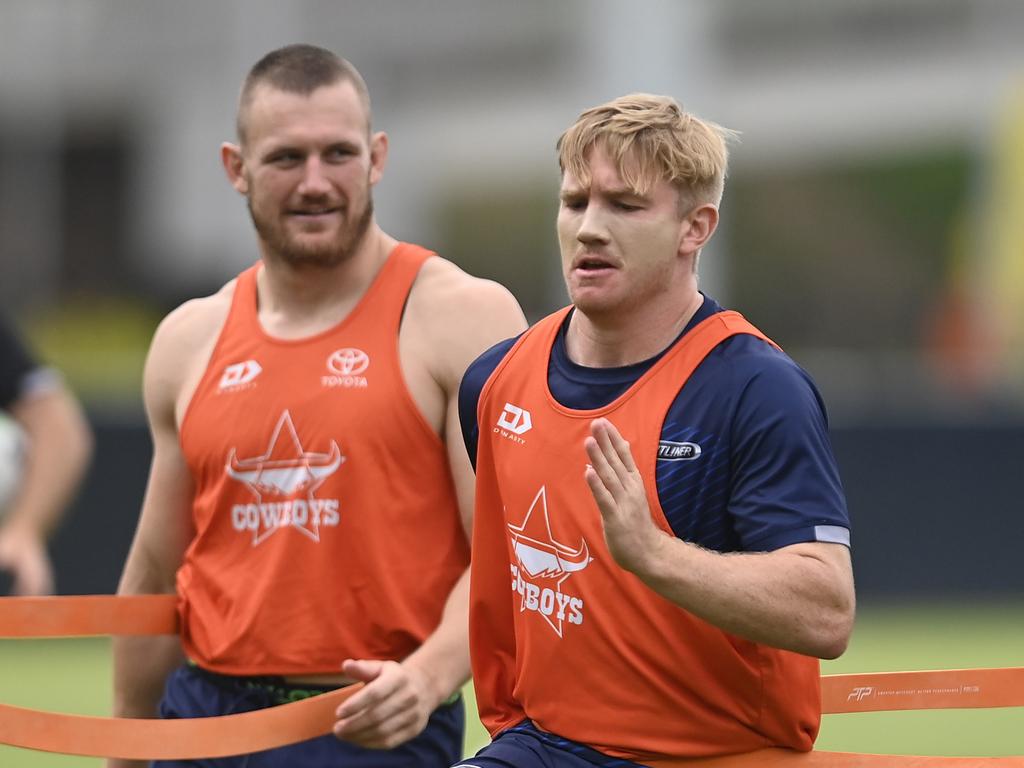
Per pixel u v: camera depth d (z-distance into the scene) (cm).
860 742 2820
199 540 1595
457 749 1595
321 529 1533
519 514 1254
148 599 1598
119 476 4184
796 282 10706
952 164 10369
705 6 7944
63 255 11275
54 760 2642
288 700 1542
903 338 10475
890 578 4350
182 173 10706
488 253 11406
